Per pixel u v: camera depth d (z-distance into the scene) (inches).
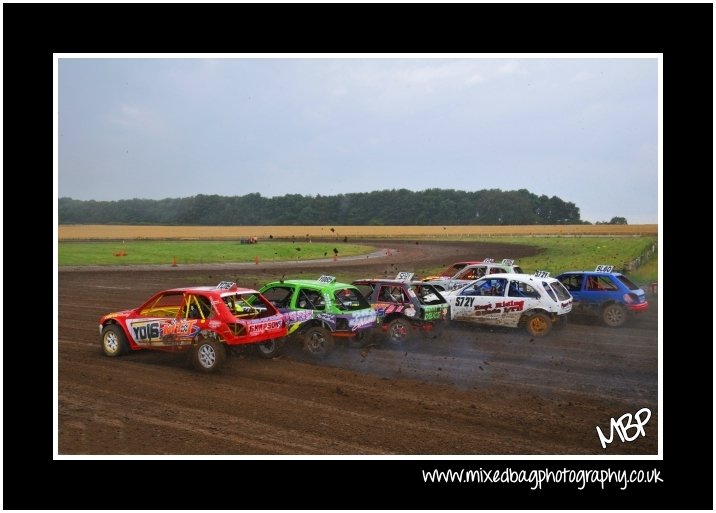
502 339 518.0
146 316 428.5
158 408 318.7
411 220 6368.1
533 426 298.2
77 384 364.5
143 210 6781.5
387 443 274.5
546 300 525.7
